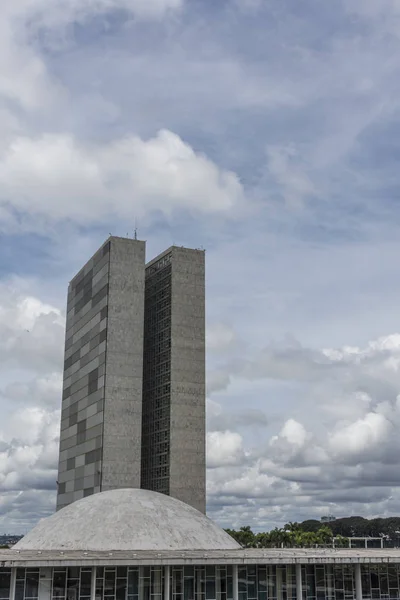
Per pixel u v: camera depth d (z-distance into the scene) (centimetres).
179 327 16425
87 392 16700
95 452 15612
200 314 16750
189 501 15388
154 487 16012
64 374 19038
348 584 7906
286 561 7581
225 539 9369
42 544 8925
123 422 15500
